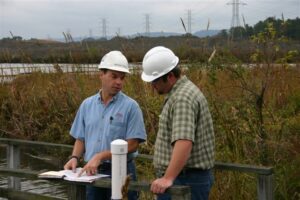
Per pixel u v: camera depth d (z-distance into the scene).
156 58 3.55
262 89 5.53
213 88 5.98
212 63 5.81
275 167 5.34
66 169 4.15
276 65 5.95
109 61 4.15
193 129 3.41
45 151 8.50
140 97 7.48
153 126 7.06
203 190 3.62
